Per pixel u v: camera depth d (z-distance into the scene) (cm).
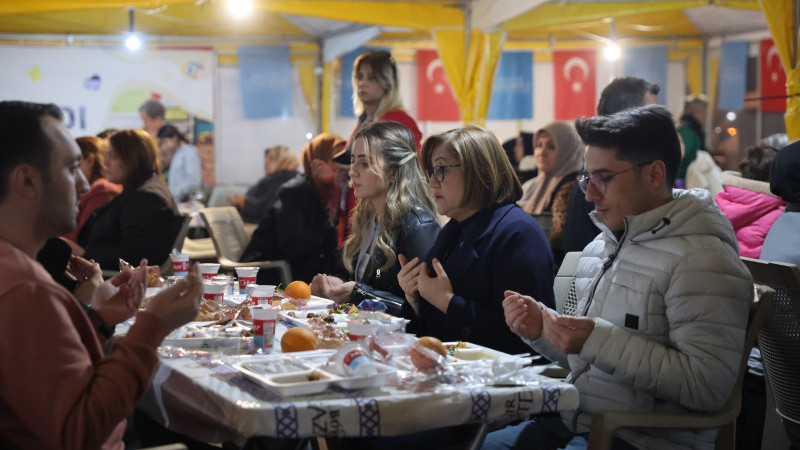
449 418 190
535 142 592
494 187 296
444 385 200
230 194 1024
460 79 812
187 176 1025
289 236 573
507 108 1104
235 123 1046
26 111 182
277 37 1033
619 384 234
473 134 300
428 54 1083
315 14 787
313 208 583
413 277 300
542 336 257
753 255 426
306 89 1045
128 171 539
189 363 221
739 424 315
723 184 456
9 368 163
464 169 296
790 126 599
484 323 276
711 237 225
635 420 212
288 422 178
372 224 369
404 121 521
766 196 430
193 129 1038
